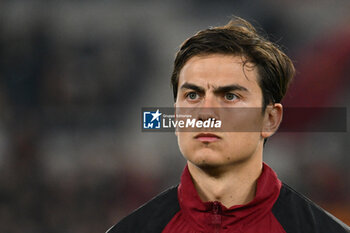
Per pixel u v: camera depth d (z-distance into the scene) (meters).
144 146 19.98
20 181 19.56
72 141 20.41
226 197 5.17
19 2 21.81
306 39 21.44
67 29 21.67
